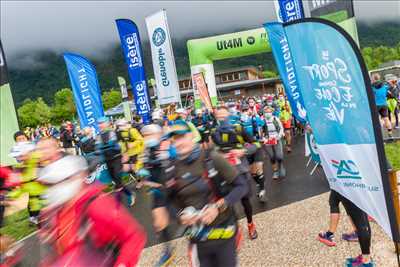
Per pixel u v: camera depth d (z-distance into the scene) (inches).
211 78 685.9
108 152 315.6
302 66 130.7
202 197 120.9
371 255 171.8
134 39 478.0
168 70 509.4
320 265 170.4
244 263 184.1
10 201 232.7
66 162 93.1
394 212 112.6
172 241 225.5
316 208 250.5
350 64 113.7
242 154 202.4
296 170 397.7
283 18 358.9
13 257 167.2
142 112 487.5
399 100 727.1
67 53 450.3
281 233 215.5
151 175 189.6
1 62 319.9
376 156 114.0
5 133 322.3
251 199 300.7
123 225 93.5
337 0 203.2
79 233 92.0
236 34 678.5
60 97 4242.1
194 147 122.8
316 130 134.0
